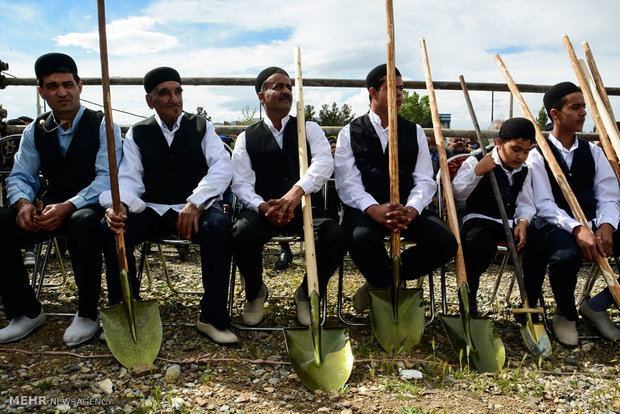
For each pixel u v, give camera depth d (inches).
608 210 121.6
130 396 86.0
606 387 92.6
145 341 101.2
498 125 203.0
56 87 112.1
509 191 124.0
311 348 99.2
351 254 115.3
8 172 144.9
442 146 126.4
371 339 111.3
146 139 117.9
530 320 109.2
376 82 123.0
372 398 86.4
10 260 107.7
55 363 98.1
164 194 118.9
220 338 107.3
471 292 119.4
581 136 215.3
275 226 116.7
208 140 122.3
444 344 112.7
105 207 110.4
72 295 142.6
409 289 114.0
